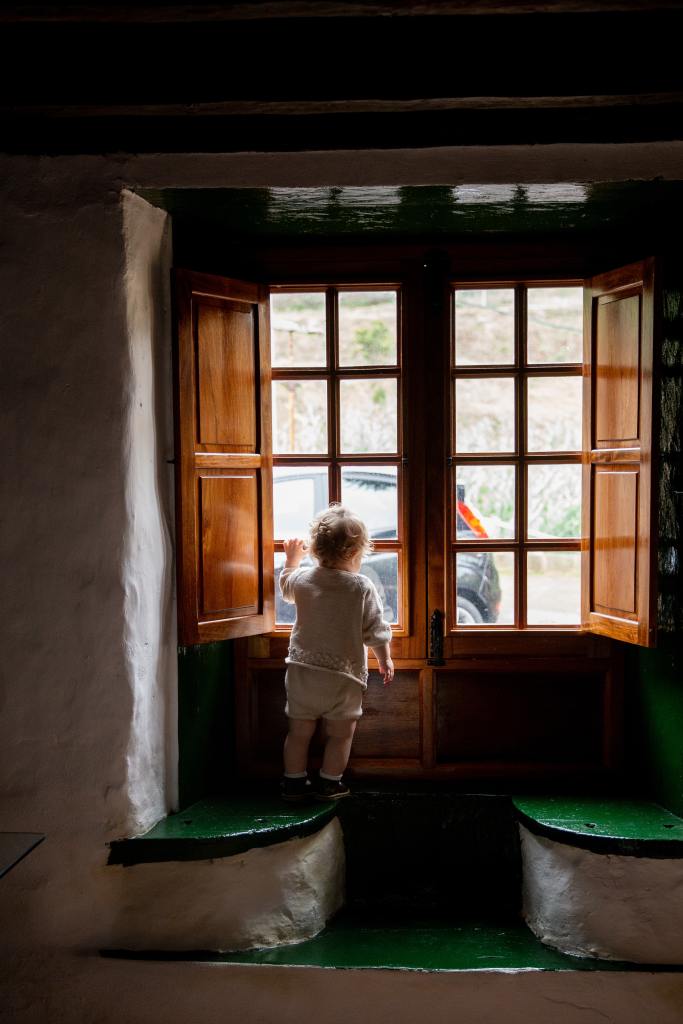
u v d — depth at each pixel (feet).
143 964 7.34
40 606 7.56
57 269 7.48
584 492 9.02
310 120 7.36
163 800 8.16
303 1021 7.20
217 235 8.87
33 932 7.47
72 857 7.48
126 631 7.50
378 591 10.16
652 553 7.82
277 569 10.32
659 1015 7.14
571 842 7.59
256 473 8.86
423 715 9.19
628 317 8.19
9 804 7.54
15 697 7.57
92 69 6.87
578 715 9.28
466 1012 7.17
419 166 7.38
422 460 9.07
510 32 6.57
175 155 7.43
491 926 8.15
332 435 9.16
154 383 8.02
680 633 7.98
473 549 9.12
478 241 8.91
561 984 7.18
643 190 7.54
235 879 7.54
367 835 8.73
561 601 19.63
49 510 7.54
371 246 8.98
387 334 26.71
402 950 7.61
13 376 7.54
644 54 6.63
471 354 26.96
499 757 9.30
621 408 8.34
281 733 9.41
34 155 7.48
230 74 6.88
